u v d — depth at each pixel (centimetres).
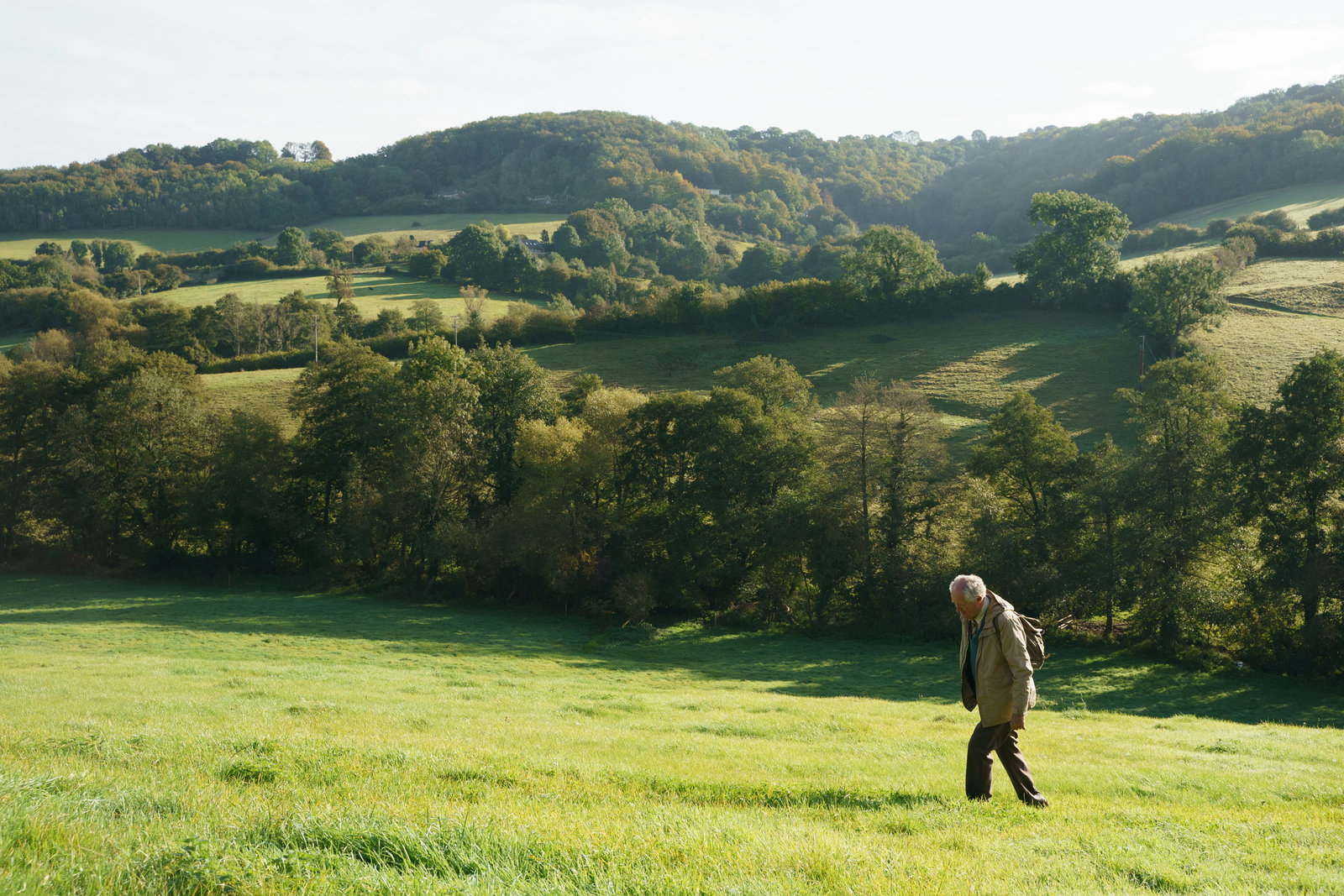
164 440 7000
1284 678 4366
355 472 6769
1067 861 621
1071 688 4178
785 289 12281
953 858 613
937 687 4059
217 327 12212
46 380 7631
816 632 5444
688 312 12206
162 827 568
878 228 13050
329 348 7462
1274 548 4678
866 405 5791
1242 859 663
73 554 6931
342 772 970
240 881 463
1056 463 5650
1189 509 4981
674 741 1602
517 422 6881
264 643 4228
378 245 19125
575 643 5025
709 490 6106
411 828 579
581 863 536
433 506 6375
